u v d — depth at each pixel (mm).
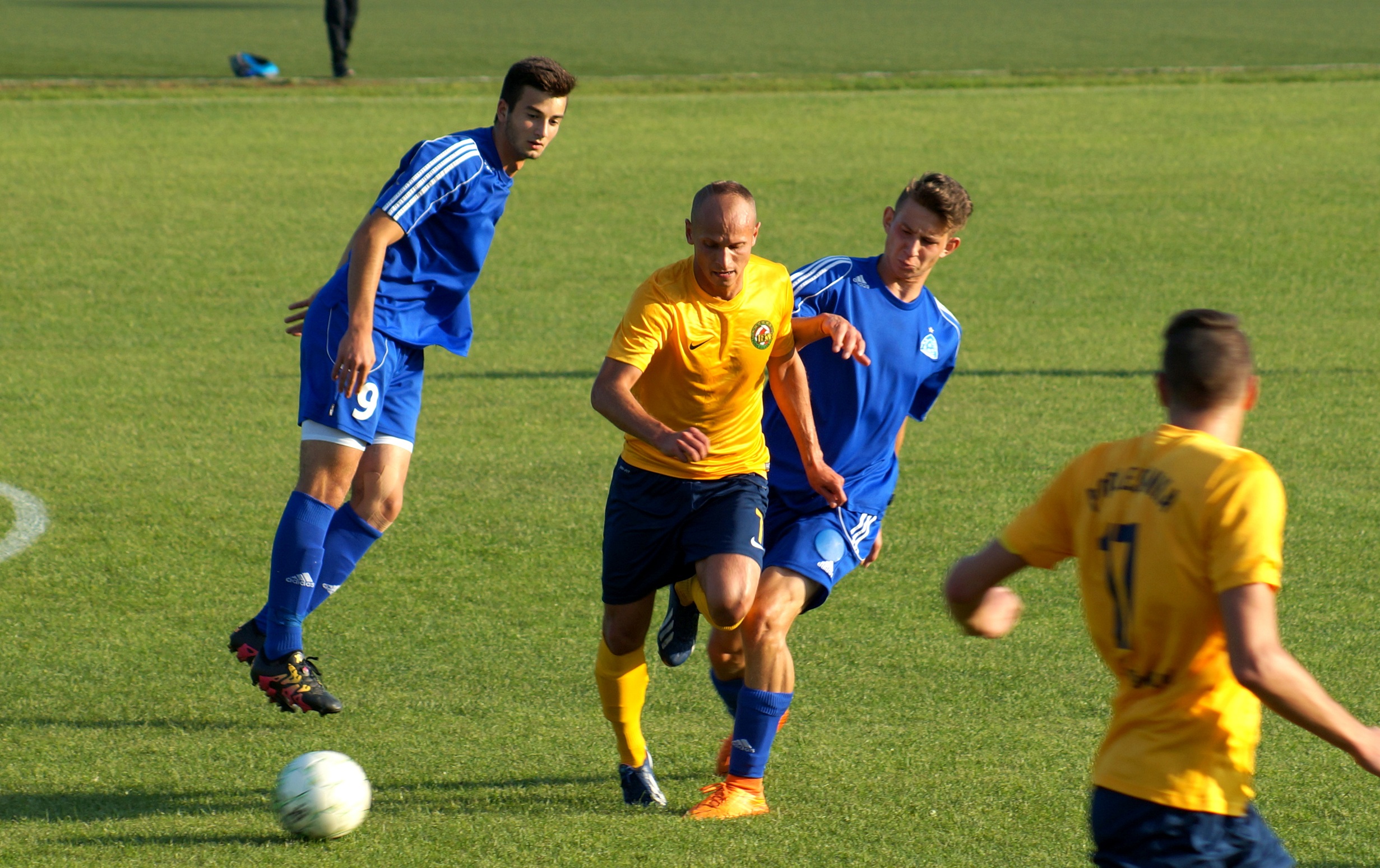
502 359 38344
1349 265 50406
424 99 88375
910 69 105938
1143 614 10008
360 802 14273
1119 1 174125
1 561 23375
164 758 16391
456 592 22266
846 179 66688
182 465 28969
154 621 20984
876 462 17406
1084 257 51625
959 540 24781
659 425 13945
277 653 17281
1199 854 9883
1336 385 35312
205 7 159000
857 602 21844
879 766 16141
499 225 56594
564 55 112750
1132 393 34812
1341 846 14258
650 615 15367
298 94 89312
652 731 17594
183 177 65500
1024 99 91250
